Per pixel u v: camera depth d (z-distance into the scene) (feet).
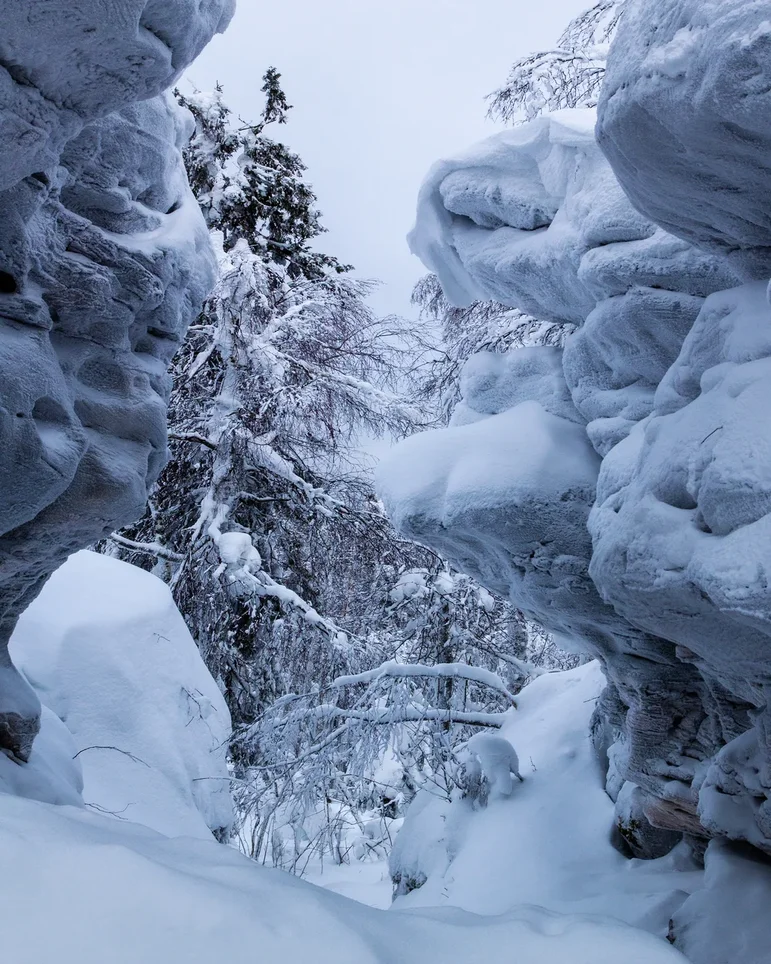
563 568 20.06
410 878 29.86
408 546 42.16
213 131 48.29
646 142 12.39
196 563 41.22
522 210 20.83
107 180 15.53
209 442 41.96
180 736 28.50
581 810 26.91
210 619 40.60
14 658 25.90
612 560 13.85
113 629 28.66
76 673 26.76
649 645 20.07
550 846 25.91
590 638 21.71
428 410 43.39
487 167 21.31
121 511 16.65
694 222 14.15
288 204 52.24
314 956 6.89
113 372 16.38
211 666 41.09
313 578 45.16
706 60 10.46
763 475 11.12
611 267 17.62
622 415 18.95
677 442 13.11
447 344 41.73
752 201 12.86
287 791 30.78
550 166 20.01
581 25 38.40
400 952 7.77
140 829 10.11
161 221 17.02
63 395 14.73
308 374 44.86
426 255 24.50
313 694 32.86
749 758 17.21
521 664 38.14
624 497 15.17
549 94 36.99
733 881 17.84
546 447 20.66
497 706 39.19
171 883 7.30
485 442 21.43
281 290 47.62
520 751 31.07
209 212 48.91
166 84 12.23
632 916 20.45
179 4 11.05
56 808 10.09
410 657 38.01
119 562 32.91
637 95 11.63
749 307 13.67
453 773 30.86
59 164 14.42
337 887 35.53
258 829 33.60
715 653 14.28
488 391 23.93
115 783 25.43
